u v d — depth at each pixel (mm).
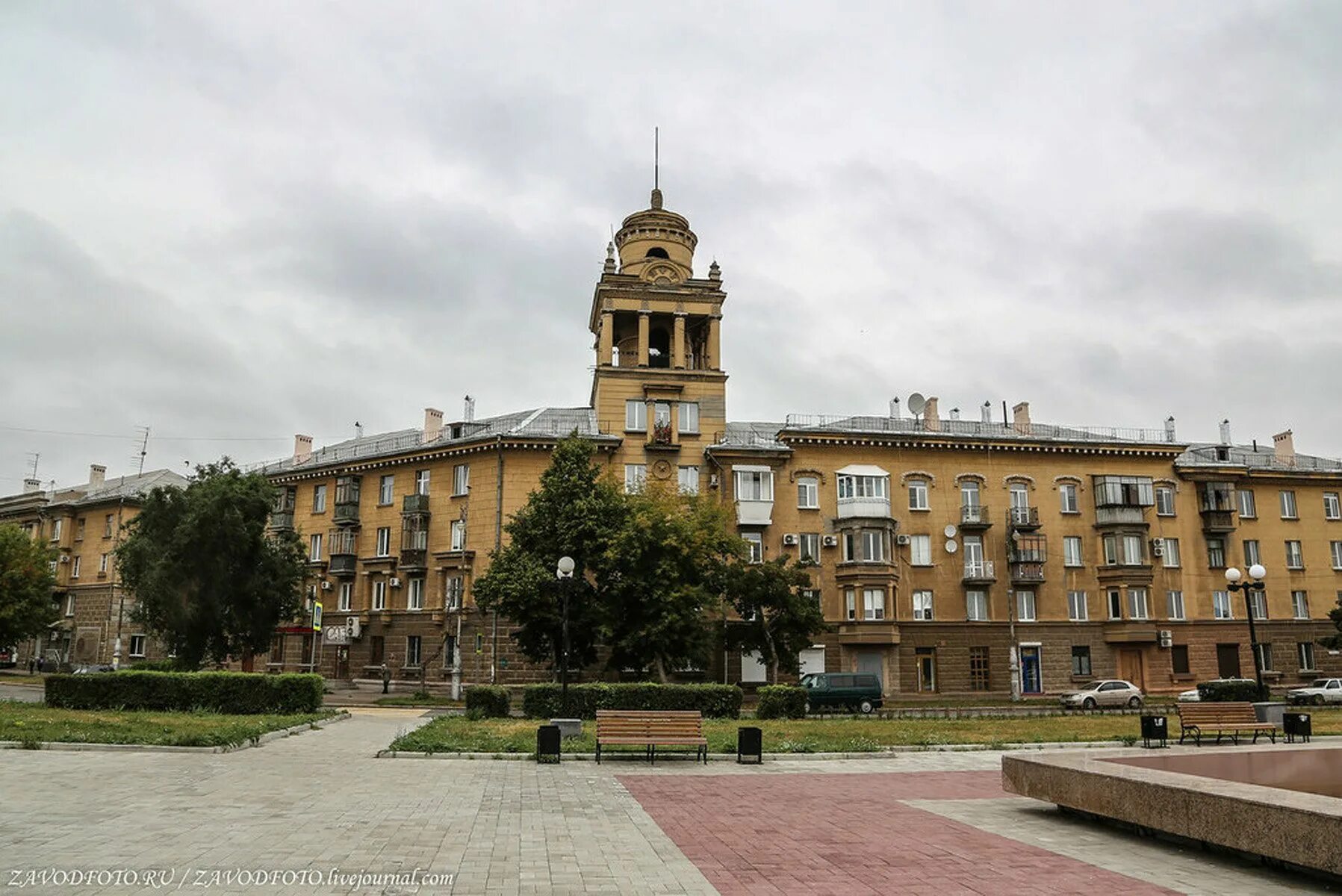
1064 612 50875
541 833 10898
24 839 9961
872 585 47438
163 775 15242
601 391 48375
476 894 8031
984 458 51750
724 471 47844
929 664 49000
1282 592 54969
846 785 15688
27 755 17609
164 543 39469
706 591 39688
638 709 28844
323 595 52875
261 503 40656
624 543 37062
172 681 28328
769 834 11016
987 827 11656
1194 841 10406
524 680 44062
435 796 13664
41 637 66875
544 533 38750
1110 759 12453
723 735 22906
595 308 52781
